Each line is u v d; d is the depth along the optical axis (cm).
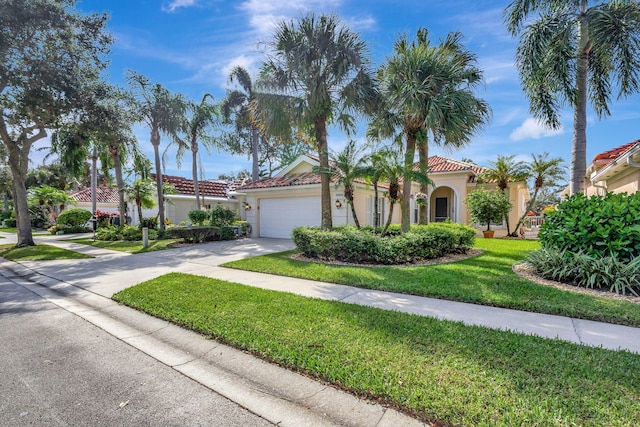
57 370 345
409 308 516
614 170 1080
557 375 302
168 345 408
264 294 597
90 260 1088
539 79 998
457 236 1046
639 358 336
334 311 493
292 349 365
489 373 305
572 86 956
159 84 1692
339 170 1086
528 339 383
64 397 294
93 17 1326
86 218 2425
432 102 1015
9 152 1466
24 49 1218
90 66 1388
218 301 557
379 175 998
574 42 966
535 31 980
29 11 1119
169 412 271
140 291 642
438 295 577
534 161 1755
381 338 389
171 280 735
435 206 2214
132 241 1634
